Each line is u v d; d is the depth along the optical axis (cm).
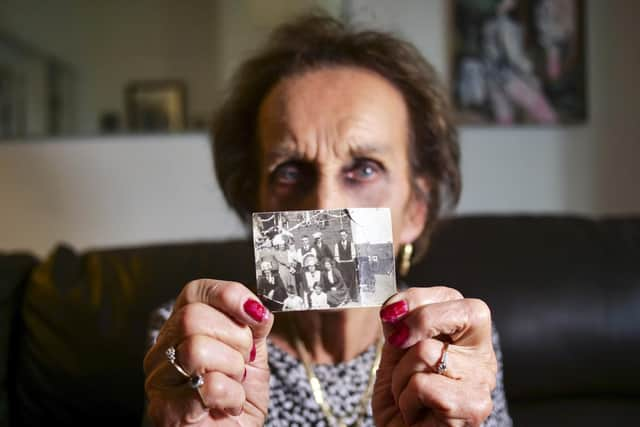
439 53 185
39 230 180
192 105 181
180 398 54
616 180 191
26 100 177
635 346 112
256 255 57
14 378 111
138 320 109
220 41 180
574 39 186
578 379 112
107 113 180
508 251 117
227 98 97
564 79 186
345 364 84
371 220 58
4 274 115
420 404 55
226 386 53
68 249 123
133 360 107
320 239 58
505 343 110
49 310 110
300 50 84
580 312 112
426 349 55
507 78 185
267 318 55
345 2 178
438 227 110
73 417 108
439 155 91
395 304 55
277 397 80
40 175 179
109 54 179
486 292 112
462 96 185
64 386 107
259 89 87
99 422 109
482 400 54
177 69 180
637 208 190
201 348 52
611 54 189
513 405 115
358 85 80
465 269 114
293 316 85
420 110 88
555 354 111
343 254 58
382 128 78
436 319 55
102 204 181
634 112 190
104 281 114
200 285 56
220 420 56
